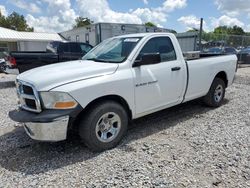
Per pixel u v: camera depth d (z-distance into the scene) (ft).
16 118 11.19
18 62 28.40
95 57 14.53
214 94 19.10
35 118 10.51
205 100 18.98
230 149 12.03
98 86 11.43
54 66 13.14
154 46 14.24
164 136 13.88
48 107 10.76
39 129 10.59
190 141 13.08
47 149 12.40
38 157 11.60
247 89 27.76
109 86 11.79
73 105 10.77
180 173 9.97
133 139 13.50
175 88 15.15
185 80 15.75
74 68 12.13
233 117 17.16
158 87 14.02
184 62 15.67
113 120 12.30
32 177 9.93
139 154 11.66
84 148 12.42
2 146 12.84
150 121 16.48
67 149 12.37
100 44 16.39
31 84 10.96
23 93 11.65
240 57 57.31
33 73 12.07
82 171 10.31
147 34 14.29
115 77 12.10
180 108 19.44
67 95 10.67
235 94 24.90
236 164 10.62
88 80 11.35
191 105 20.29
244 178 9.60
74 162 11.07
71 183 9.47
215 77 18.97
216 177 9.68
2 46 93.76
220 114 17.89
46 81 10.85
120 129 12.57
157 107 14.39
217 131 14.48
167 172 10.05
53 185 9.37
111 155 11.64
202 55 21.03
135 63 13.07
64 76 11.16
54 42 35.91
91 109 11.50
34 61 29.37
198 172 10.04
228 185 9.17
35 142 13.26
